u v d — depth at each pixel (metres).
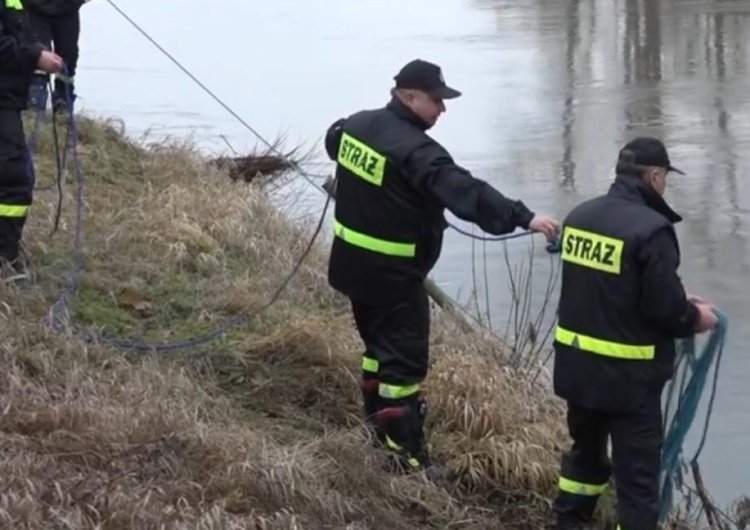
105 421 5.75
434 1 31.52
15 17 6.88
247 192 10.52
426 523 6.01
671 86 19.94
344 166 6.13
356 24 26.88
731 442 7.86
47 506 4.97
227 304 7.80
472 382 6.98
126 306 7.58
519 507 6.42
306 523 5.46
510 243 11.55
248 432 6.15
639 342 5.67
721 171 14.47
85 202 9.30
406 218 6.04
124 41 23.69
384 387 6.28
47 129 10.80
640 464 5.77
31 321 6.79
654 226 5.56
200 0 30.94
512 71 21.19
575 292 5.77
